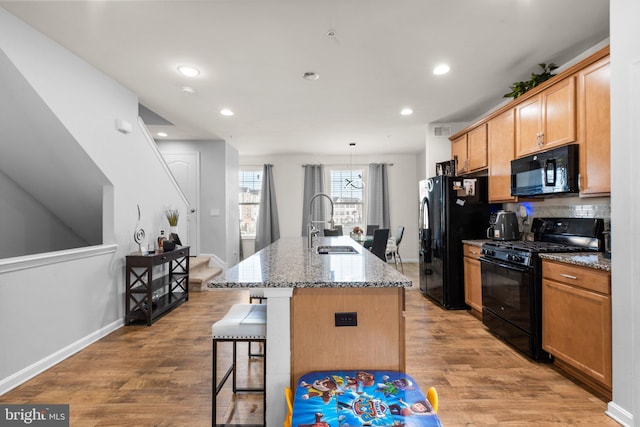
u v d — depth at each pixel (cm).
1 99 242
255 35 239
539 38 246
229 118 443
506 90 347
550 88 261
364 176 750
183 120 453
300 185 746
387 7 208
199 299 425
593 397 198
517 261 260
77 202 352
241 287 142
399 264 705
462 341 287
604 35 242
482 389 208
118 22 223
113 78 313
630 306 169
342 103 385
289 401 129
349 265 190
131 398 199
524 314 253
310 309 148
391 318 149
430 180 421
